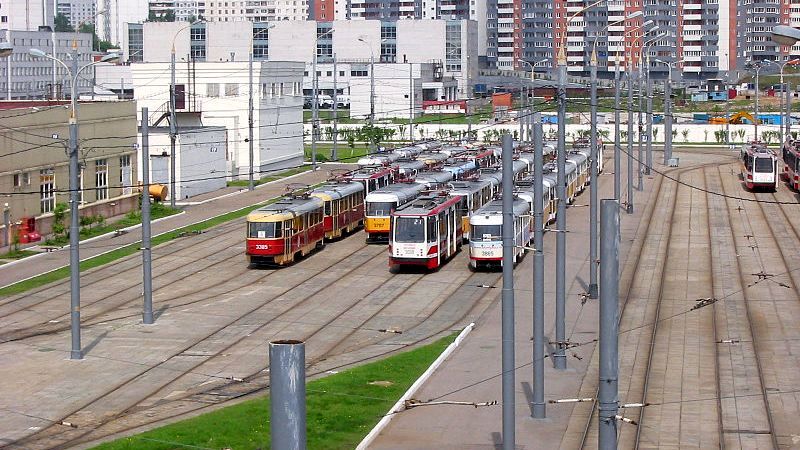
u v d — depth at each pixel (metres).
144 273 60.66
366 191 97.44
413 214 74.56
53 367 51.75
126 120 101.38
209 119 135.88
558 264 50.91
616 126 86.75
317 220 84.25
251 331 59.00
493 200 83.25
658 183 127.00
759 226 95.44
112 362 52.56
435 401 44.41
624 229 94.75
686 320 60.81
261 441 39.94
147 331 58.94
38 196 87.44
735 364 51.25
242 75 135.88
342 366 51.56
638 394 46.25
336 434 40.97
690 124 191.38
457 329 59.44
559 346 50.56
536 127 45.28
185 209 105.44
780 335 57.09
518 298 67.25
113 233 90.69
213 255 81.81
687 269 76.44
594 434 41.34
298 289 70.31
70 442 40.50
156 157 111.50
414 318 62.22
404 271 76.12
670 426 41.88
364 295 68.44
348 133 169.75
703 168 142.88
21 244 84.62
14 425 42.84
